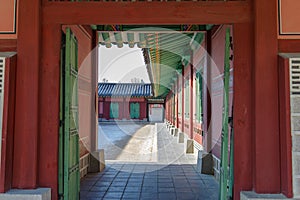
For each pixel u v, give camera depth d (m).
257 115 3.09
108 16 3.27
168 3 3.26
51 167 3.23
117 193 4.43
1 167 2.96
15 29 3.25
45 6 3.29
